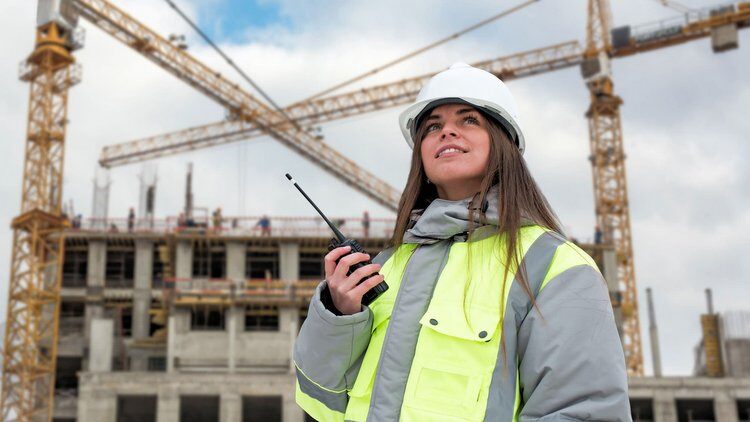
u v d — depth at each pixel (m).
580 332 2.48
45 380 71.62
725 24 86.44
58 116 77.94
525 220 2.74
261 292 65.06
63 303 75.88
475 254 2.70
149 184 78.00
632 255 91.31
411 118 3.16
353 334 2.70
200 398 56.62
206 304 64.25
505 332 2.53
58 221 74.12
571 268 2.59
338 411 2.81
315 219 74.75
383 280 2.80
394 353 2.62
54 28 79.06
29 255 73.62
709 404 58.84
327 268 2.85
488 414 2.45
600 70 91.81
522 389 2.55
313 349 2.75
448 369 2.53
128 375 55.50
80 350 72.69
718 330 66.00
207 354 62.91
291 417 55.16
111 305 73.56
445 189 2.99
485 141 2.92
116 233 74.69
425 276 2.75
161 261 76.25
